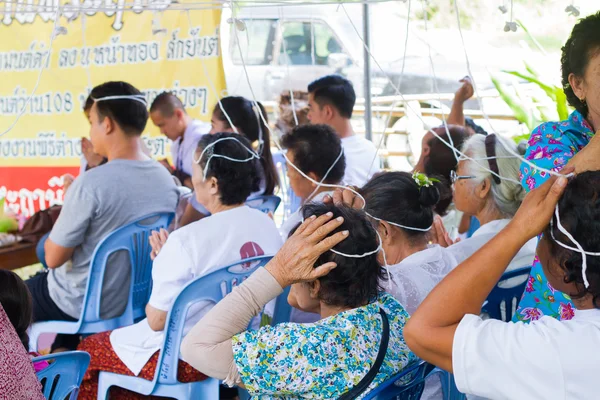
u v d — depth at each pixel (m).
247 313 1.53
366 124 3.89
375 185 1.90
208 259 2.22
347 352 1.46
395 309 1.61
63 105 4.31
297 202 3.64
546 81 3.80
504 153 2.18
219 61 4.09
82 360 1.82
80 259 2.86
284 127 4.41
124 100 2.86
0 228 3.36
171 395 2.25
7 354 1.20
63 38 4.23
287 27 5.92
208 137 2.34
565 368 1.11
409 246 1.90
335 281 1.51
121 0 4.04
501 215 2.22
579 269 1.14
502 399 1.15
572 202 1.15
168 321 2.16
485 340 1.16
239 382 1.53
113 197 2.81
